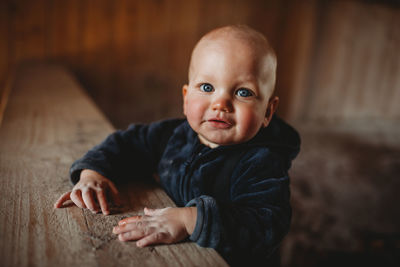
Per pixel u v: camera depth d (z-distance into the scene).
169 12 3.83
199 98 0.76
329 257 2.06
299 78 4.57
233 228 0.68
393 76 5.03
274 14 4.23
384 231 2.42
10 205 0.76
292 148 0.86
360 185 3.15
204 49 0.76
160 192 0.89
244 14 4.12
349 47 4.66
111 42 3.69
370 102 5.05
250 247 0.69
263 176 0.77
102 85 3.79
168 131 0.99
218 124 0.76
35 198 0.80
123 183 0.93
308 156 3.73
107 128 1.46
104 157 0.90
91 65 3.68
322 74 4.68
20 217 0.71
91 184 0.82
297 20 4.32
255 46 0.74
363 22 4.61
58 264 0.57
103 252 0.62
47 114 1.63
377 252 2.15
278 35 4.32
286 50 4.41
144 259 0.61
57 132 1.36
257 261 0.87
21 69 2.97
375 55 4.83
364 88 4.95
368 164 3.69
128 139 0.98
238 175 0.81
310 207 2.66
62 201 0.78
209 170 0.82
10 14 3.26
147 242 0.64
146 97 4.02
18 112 1.63
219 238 0.66
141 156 0.98
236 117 0.75
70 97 2.03
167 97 4.11
